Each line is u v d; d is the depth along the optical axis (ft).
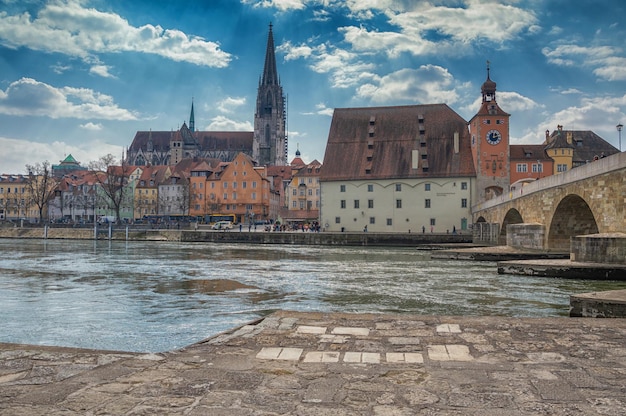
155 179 626.64
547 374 29.19
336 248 276.82
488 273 137.49
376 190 376.68
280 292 101.71
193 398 24.97
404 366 30.78
